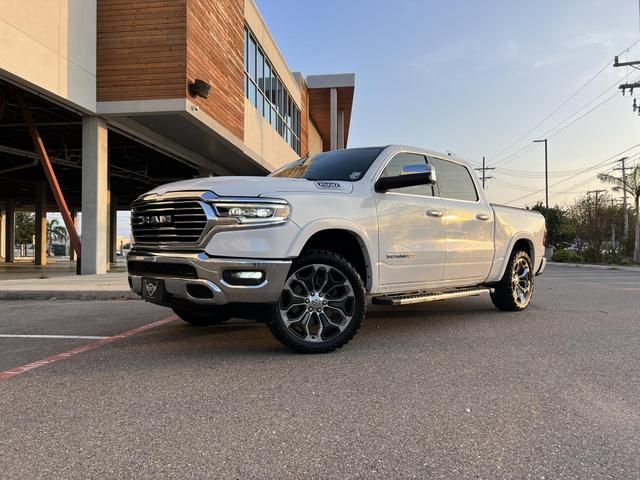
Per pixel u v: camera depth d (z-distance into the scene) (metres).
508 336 5.54
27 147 19.81
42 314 7.24
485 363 4.38
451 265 5.93
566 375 4.04
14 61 10.39
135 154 19.92
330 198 4.69
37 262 29.17
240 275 4.16
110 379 3.89
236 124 17.38
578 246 39.78
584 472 2.45
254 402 3.38
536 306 8.12
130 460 2.56
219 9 15.46
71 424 3.01
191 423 3.02
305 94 29.62
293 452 2.65
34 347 5.00
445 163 6.28
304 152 29.41
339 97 31.19
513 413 3.21
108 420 3.07
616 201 35.00
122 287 9.78
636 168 31.56
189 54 13.05
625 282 14.34
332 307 4.68
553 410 3.27
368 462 2.54
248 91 19.30
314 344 4.61
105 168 13.61
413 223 5.41
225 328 6.00
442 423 3.04
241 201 4.21
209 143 17.05
